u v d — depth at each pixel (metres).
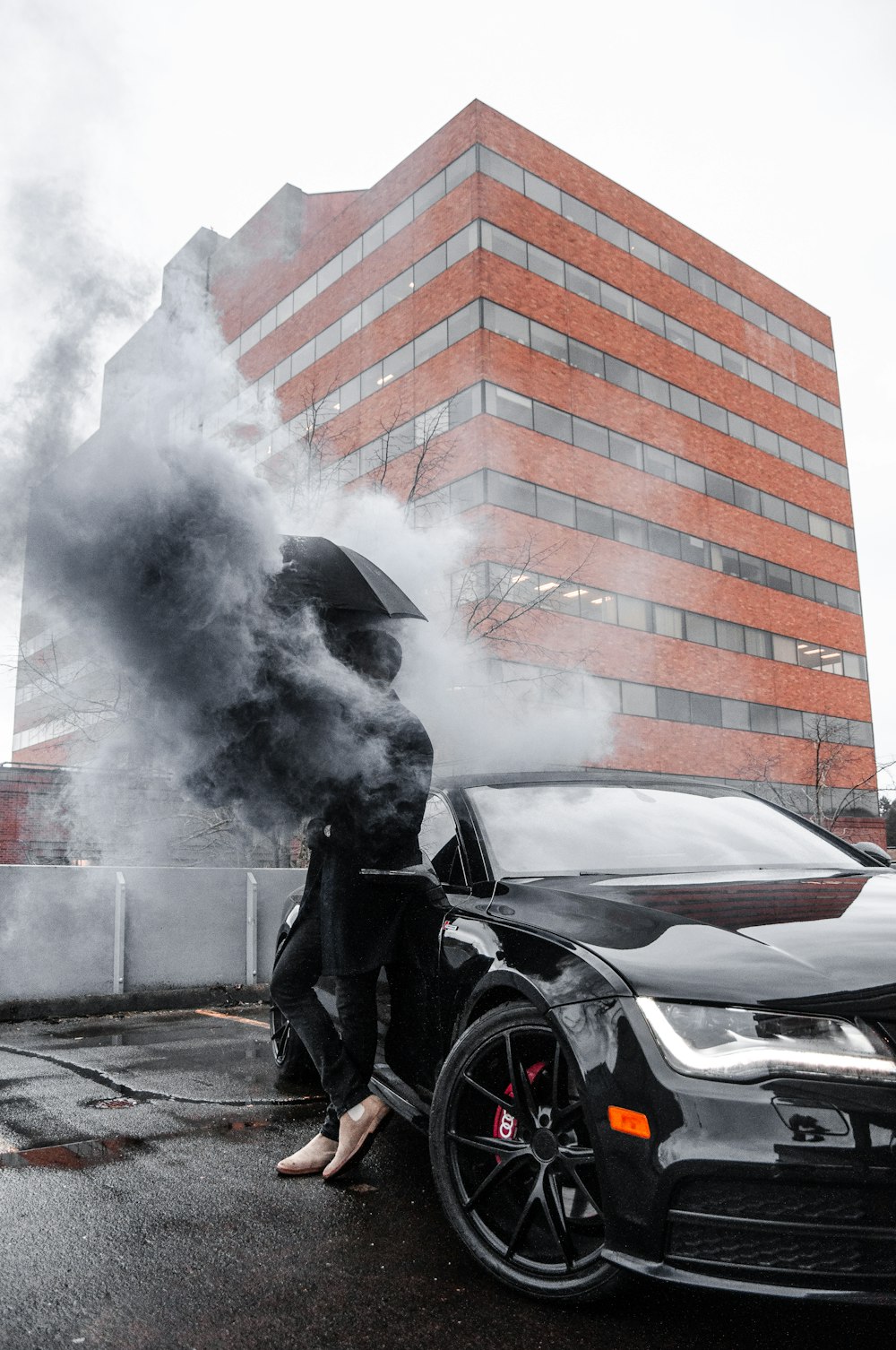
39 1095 4.38
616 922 2.36
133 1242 2.57
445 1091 2.54
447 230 28.59
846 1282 1.77
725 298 36.41
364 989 3.02
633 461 31.00
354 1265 2.43
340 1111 3.00
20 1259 2.45
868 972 1.97
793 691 35.41
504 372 27.36
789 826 3.52
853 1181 1.77
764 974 2.00
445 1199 2.48
